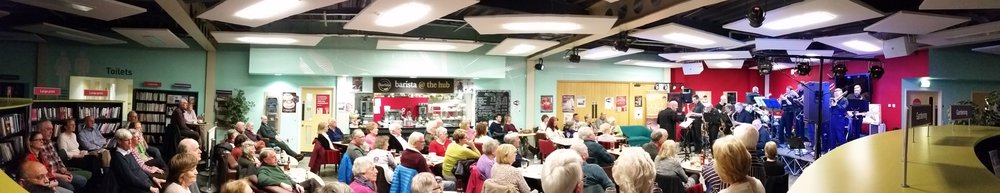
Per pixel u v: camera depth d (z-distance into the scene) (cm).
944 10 656
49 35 942
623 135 1184
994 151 406
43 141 606
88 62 1068
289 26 1028
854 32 916
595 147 684
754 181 230
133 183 542
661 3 635
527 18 676
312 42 1003
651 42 1188
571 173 290
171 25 951
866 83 1317
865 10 596
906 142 190
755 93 1402
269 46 1135
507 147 470
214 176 849
